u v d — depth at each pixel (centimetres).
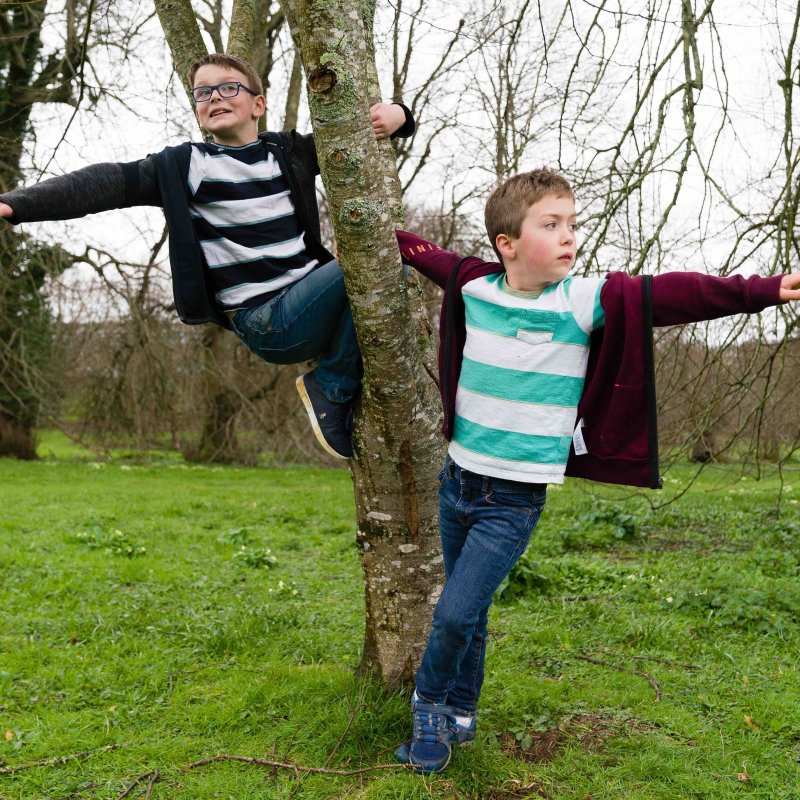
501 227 248
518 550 262
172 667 418
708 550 779
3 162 1230
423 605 344
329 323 285
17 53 1458
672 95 509
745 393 598
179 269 271
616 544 812
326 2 243
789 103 504
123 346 1783
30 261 1493
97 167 264
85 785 294
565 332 247
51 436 2677
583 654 444
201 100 281
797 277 213
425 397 317
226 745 326
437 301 1548
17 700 372
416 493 328
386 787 284
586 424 253
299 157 291
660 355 628
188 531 871
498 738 331
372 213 258
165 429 2028
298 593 585
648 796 287
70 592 569
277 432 2061
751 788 297
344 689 355
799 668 421
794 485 1424
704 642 460
